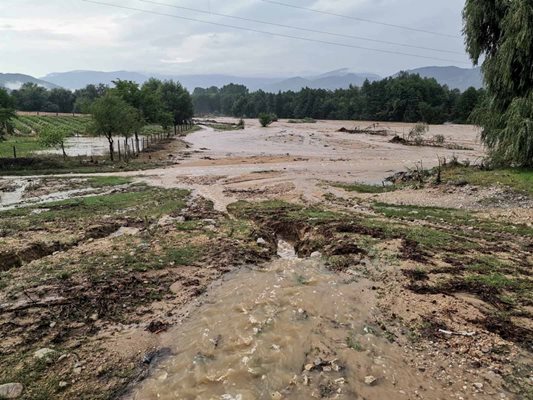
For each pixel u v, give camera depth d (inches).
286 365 278.7
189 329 330.0
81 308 360.8
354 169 1476.4
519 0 937.5
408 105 5295.3
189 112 4392.2
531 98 935.7
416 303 376.2
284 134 3467.0
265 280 432.5
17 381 259.1
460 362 286.8
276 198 951.6
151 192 1022.4
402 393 253.4
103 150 2181.3
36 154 1774.1
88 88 6446.9
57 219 710.5
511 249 528.4
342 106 6451.8
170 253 510.9
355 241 556.4
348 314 355.3
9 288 396.2
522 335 317.7
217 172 1412.4
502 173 957.2
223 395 248.4
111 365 281.6
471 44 1088.8
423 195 909.2
